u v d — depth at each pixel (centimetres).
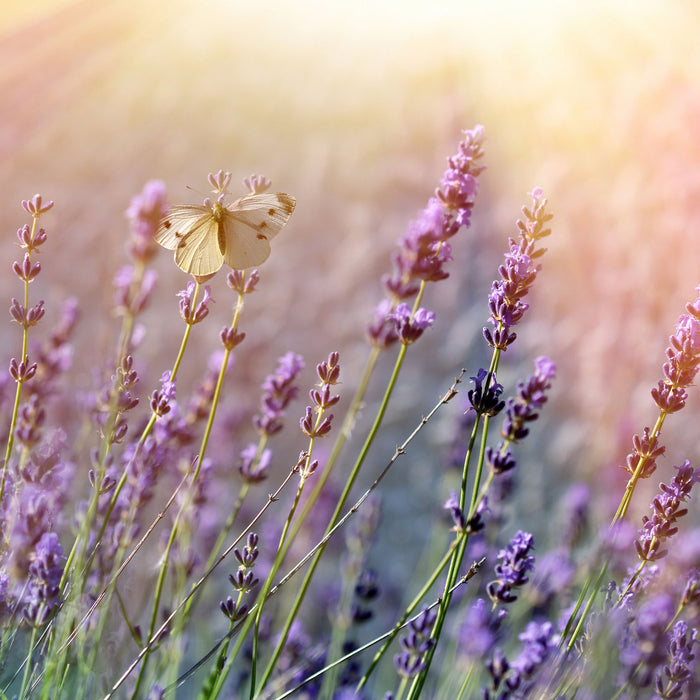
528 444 673
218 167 1038
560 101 1114
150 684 192
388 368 808
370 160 1057
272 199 207
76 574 162
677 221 895
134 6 1348
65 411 303
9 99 1054
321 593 390
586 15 1329
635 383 704
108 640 212
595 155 1015
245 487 225
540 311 837
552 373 183
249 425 471
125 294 215
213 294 857
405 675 190
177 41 1259
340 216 981
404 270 192
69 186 970
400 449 177
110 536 211
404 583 598
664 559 200
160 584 184
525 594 276
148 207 218
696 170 958
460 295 877
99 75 1159
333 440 748
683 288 825
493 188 1009
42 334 750
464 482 174
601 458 595
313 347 822
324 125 1109
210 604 314
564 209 959
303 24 1363
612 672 183
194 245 194
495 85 1175
